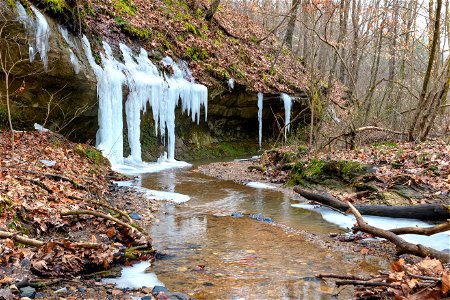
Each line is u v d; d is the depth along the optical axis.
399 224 6.20
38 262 3.92
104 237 5.20
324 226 6.40
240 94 16.70
